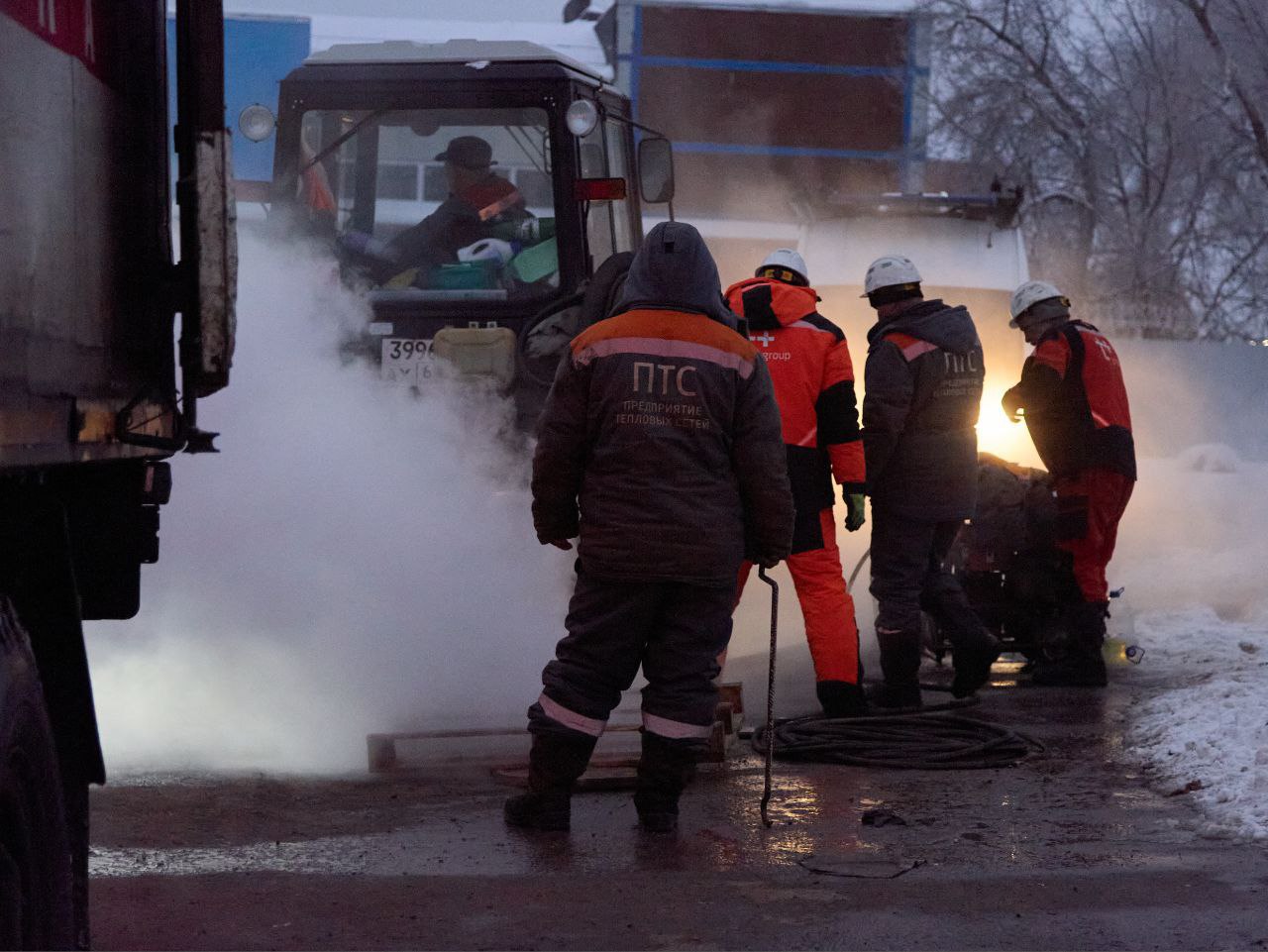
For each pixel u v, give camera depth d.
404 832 6.91
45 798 3.96
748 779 8.09
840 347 9.31
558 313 10.17
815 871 6.27
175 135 5.07
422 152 10.62
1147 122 34.03
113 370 4.77
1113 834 6.85
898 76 34.38
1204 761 7.96
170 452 5.40
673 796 6.98
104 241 4.68
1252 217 33.94
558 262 10.34
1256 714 8.61
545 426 6.93
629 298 6.93
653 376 6.75
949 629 10.25
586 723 6.89
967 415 9.99
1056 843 6.71
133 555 5.47
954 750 8.50
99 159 4.65
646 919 5.61
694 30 33.91
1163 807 7.35
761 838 6.84
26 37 3.95
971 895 5.90
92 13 4.61
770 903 5.81
